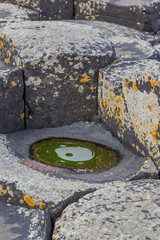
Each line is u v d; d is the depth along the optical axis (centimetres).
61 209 218
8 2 468
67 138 297
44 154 273
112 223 193
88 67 300
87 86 307
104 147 285
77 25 332
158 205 204
